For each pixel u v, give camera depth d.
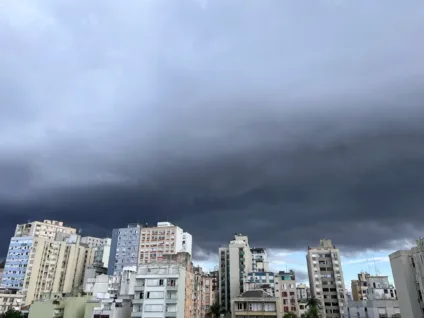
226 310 155.25
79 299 113.75
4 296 148.88
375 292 124.81
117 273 176.75
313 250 163.25
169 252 193.25
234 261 170.25
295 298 137.38
